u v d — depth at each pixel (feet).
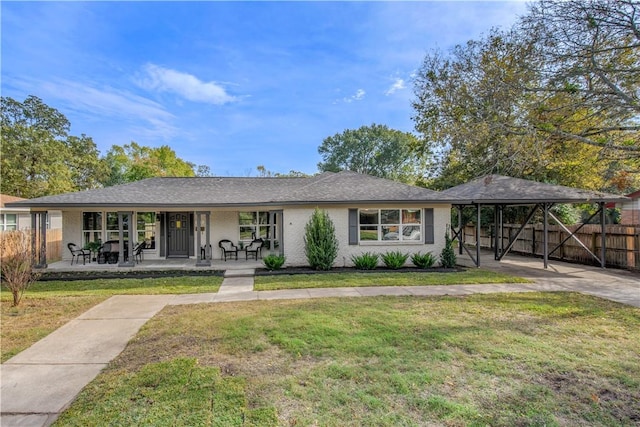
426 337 16.43
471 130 47.29
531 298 24.81
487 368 13.07
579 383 12.02
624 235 38.83
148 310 22.65
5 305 24.09
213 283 31.78
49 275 35.55
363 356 14.32
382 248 41.29
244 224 48.52
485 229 63.77
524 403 10.74
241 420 9.91
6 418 10.32
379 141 152.87
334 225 40.88
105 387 12.05
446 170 76.07
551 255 48.49
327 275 35.22
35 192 89.25
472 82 54.85
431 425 9.63
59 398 11.50
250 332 17.38
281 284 30.99
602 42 31.14
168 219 47.98
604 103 30.91
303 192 42.47
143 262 44.50
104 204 38.70
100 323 19.86
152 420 9.95
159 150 134.62
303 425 9.67
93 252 44.78
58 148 93.40
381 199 39.47
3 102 90.94
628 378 12.35
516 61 37.24
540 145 34.55
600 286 29.40
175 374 12.78
